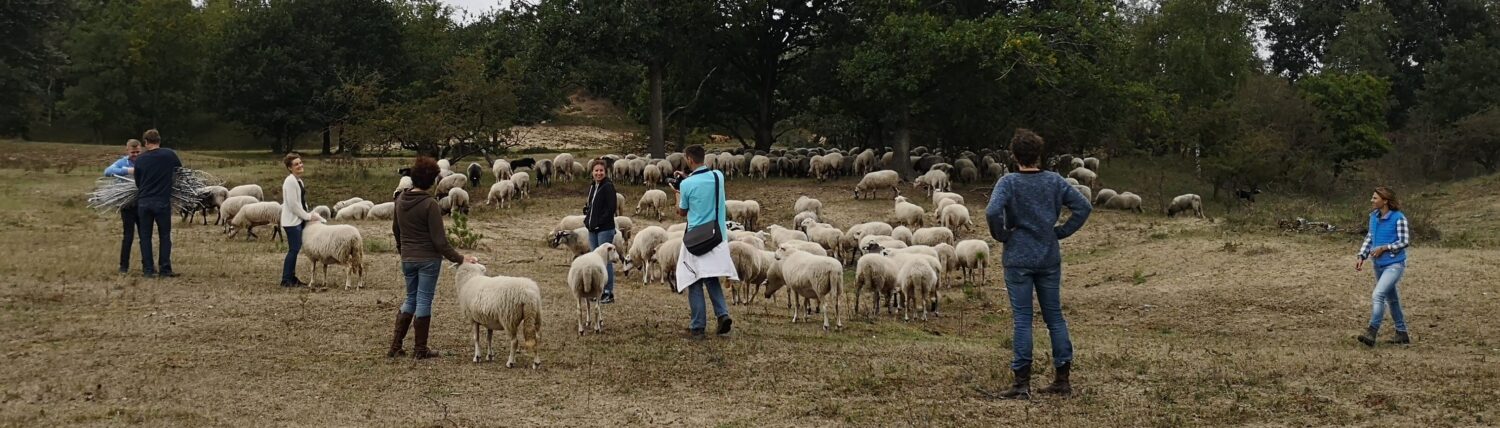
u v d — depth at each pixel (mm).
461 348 10438
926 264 13727
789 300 14195
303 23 57062
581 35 36188
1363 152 52688
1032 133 8453
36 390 8359
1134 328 14039
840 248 21094
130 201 14648
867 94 35875
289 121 55094
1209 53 56062
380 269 16453
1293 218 23688
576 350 10406
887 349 11039
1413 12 76688
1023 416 8070
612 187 13602
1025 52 33344
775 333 11812
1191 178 48000
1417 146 57156
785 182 35969
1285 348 11836
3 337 10258
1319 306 14391
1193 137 45656
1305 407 8305
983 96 36250
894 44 35094
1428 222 22344
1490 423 7746
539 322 9469
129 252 14828
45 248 17344
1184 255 19719
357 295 13586
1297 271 16672
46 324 10930
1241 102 49094
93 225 21484
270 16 55750
